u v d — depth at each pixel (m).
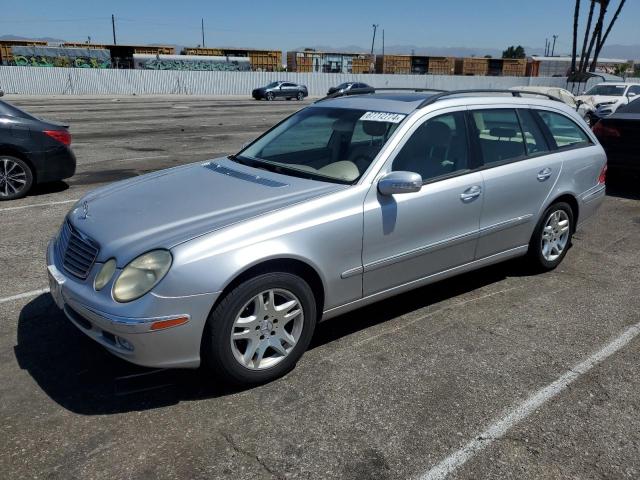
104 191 4.06
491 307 4.56
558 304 4.65
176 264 2.96
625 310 4.56
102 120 20.17
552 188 4.97
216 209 3.42
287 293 3.34
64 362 3.61
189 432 2.96
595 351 3.88
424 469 2.72
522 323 4.29
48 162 7.93
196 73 45.28
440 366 3.65
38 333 3.97
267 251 3.17
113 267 3.08
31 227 6.45
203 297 3.00
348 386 3.40
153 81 44.06
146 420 3.05
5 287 4.74
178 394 3.29
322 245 3.42
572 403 3.27
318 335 4.04
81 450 2.80
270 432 2.96
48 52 46.88
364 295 3.79
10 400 3.20
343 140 4.17
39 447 2.82
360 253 3.64
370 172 3.74
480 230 4.39
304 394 3.31
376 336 4.04
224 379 3.25
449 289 4.92
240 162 4.45
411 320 4.30
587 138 5.54
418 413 3.15
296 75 49.56
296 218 3.35
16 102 30.80
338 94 5.06
